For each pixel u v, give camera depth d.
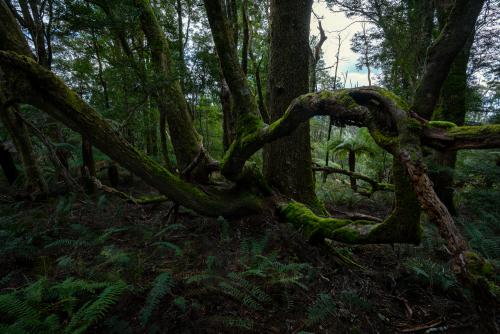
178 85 5.72
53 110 3.37
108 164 7.89
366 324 2.68
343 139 10.98
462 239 1.56
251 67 13.02
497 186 6.80
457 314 2.88
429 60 2.47
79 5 5.10
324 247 3.85
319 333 2.50
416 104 2.65
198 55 7.02
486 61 8.25
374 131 2.15
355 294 2.95
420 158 1.79
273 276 3.08
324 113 2.57
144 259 3.47
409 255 4.04
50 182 7.31
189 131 5.55
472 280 1.47
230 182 5.27
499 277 2.88
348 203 7.43
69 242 3.54
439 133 1.88
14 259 3.50
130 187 8.43
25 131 5.88
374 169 10.33
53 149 5.61
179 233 4.52
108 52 10.23
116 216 5.08
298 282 2.96
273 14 4.84
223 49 3.84
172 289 2.85
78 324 2.24
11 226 4.36
